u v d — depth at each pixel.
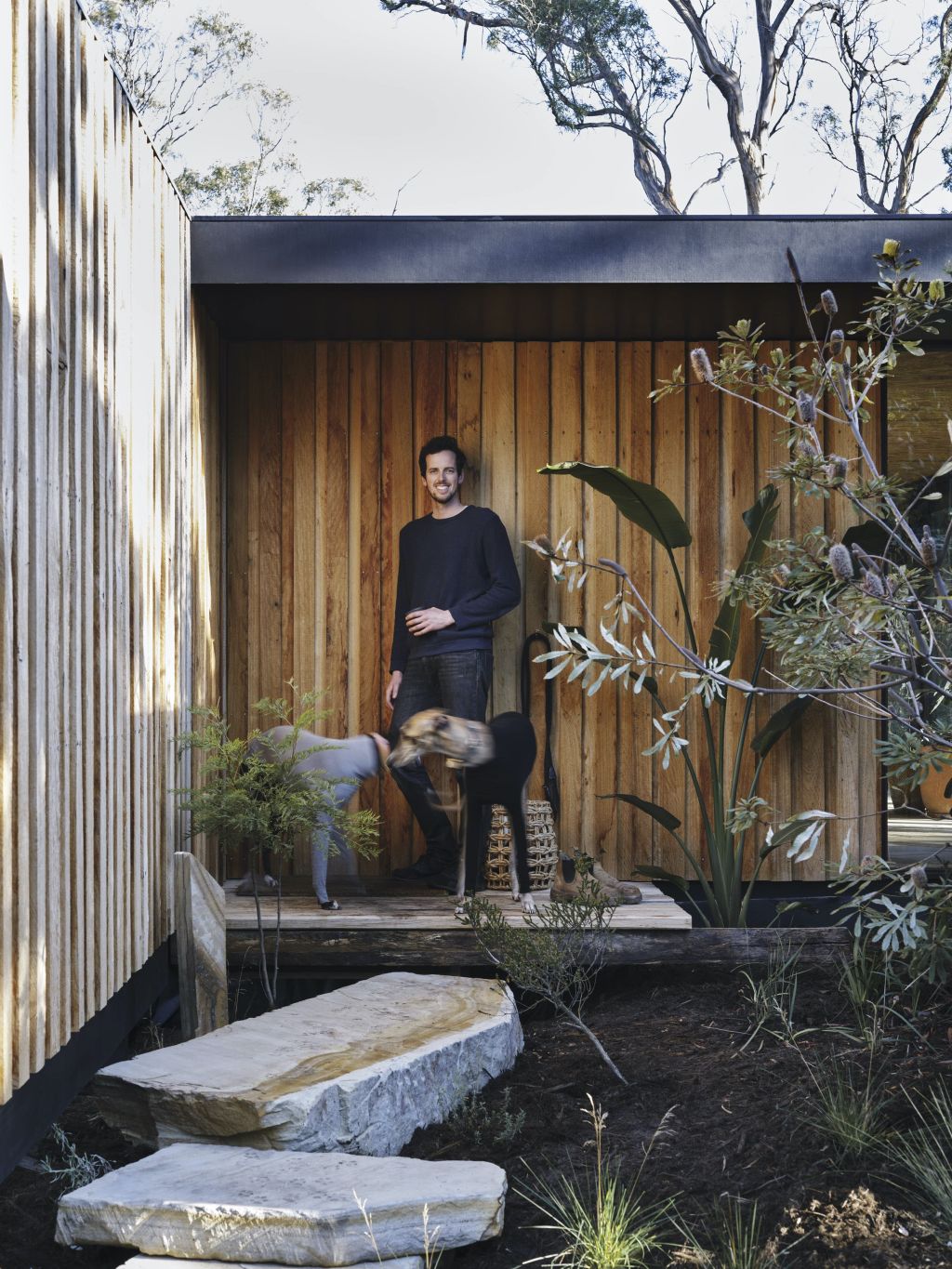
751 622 6.07
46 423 3.10
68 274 3.29
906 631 3.99
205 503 5.51
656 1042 4.34
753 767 6.07
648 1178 3.21
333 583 6.11
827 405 6.07
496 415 6.15
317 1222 2.66
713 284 5.20
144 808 4.25
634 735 6.10
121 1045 4.30
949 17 15.77
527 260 5.15
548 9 16.31
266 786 4.55
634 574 6.14
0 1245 2.96
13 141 2.84
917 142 16.14
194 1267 2.69
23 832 2.83
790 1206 2.99
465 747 5.03
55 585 3.14
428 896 5.52
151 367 4.39
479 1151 3.44
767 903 6.01
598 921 4.36
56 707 3.13
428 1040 3.76
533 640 5.96
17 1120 2.93
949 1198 2.91
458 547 5.63
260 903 5.32
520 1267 2.82
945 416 6.20
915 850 6.31
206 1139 3.27
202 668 5.38
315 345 6.12
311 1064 3.50
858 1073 3.82
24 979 2.84
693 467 6.17
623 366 6.18
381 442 6.14
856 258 5.17
